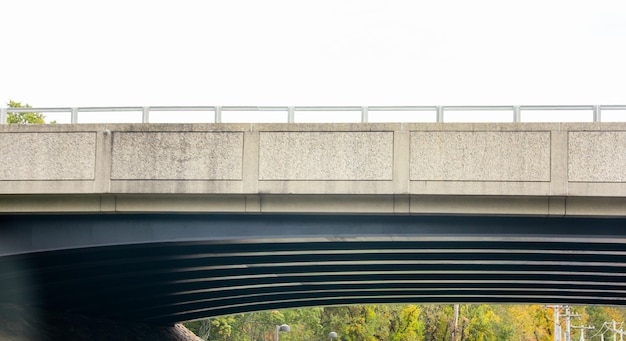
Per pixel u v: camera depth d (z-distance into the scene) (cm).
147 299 4162
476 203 2420
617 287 4078
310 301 4916
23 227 2670
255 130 2445
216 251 3105
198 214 2591
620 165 2317
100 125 2508
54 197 2567
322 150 2420
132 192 2481
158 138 2484
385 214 2480
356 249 3128
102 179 2497
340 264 3578
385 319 9725
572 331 15812
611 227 2522
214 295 4300
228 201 2505
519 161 2352
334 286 4278
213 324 8106
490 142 2366
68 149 2519
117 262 3145
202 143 2464
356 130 2412
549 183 2338
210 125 2462
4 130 2544
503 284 4134
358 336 9600
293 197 2480
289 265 3569
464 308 10206
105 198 2548
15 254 2656
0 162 2538
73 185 2508
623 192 2309
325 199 2472
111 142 2500
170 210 2527
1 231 2669
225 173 2450
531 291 4359
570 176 2333
